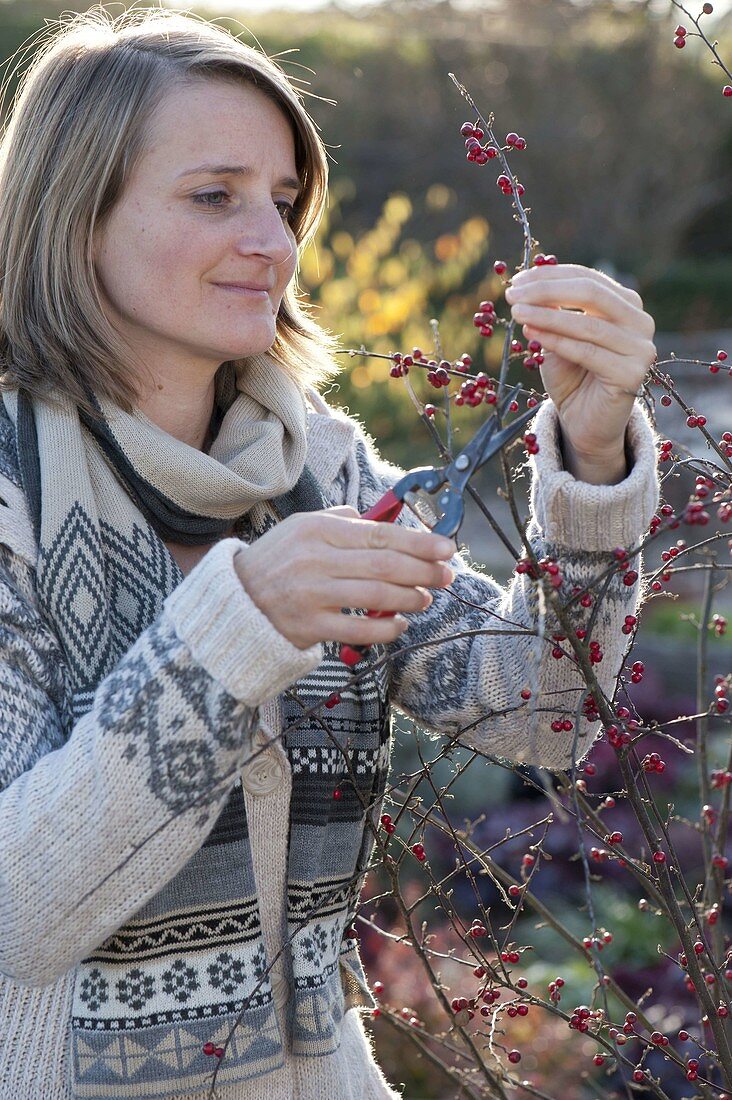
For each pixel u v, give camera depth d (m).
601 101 12.84
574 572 1.15
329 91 12.41
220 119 1.21
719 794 3.49
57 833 0.99
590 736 1.30
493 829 4.21
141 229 1.20
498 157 1.14
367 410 5.59
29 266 1.25
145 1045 1.16
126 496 1.24
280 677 0.97
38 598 1.17
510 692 1.29
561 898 3.93
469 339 6.10
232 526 1.36
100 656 1.17
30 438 1.22
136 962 1.16
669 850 1.23
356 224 12.21
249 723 1.00
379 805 1.35
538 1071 2.74
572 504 1.11
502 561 6.30
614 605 1.17
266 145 1.24
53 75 1.25
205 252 1.20
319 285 5.89
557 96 12.75
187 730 0.98
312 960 1.26
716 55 1.30
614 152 12.91
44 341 1.23
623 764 1.12
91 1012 1.16
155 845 1.00
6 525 1.16
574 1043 2.84
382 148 12.57
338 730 1.28
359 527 0.97
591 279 1.04
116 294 1.23
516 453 3.00
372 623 0.97
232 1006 1.18
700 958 1.27
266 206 1.23
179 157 1.20
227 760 0.99
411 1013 1.56
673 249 13.89
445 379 1.08
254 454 1.30
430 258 10.16
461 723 1.36
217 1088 1.17
